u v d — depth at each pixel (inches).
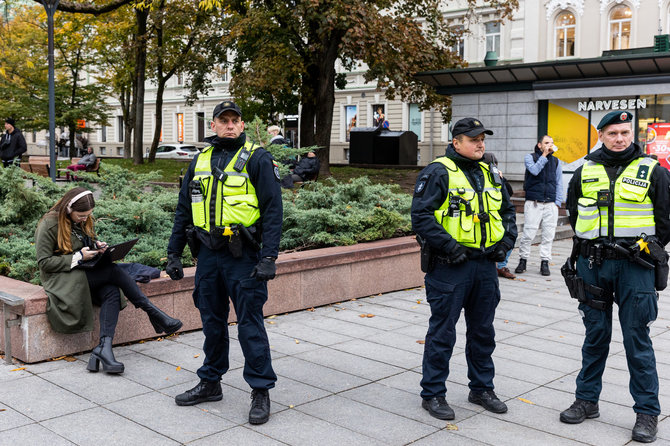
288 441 147.6
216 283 162.6
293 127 1475.1
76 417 158.4
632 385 156.1
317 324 252.8
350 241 306.5
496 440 150.3
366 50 639.8
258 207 158.6
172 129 1776.6
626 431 156.9
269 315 263.1
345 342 228.8
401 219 327.6
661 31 955.3
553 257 431.8
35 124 1154.7
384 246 307.7
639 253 153.5
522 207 588.7
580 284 161.2
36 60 1149.1
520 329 251.6
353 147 969.5
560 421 162.2
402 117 1379.2
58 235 194.1
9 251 243.0
